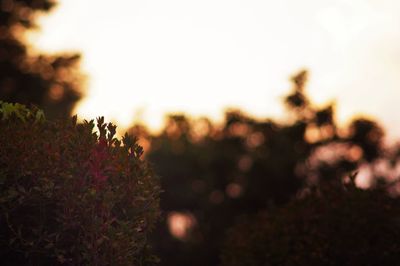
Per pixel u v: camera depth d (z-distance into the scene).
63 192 7.93
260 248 15.09
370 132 49.34
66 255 8.02
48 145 8.04
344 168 48.78
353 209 14.63
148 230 8.73
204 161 50.91
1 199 7.76
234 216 49.81
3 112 8.49
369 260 14.31
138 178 8.52
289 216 15.11
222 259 15.97
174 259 49.88
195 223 50.81
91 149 8.20
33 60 45.06
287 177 48.59
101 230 7.98
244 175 49.66
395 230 14.48
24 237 7.99
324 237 14.49
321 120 49.00
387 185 16.45
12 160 7.90
